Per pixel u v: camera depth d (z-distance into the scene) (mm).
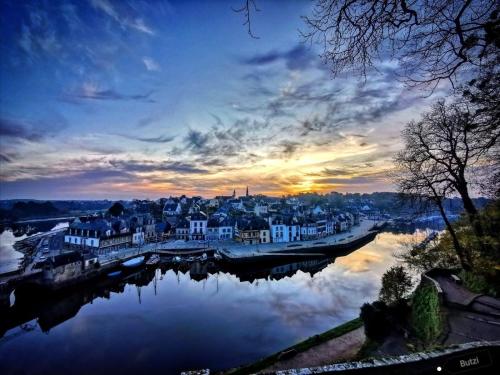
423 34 3604
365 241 74125
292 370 4461
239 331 23453
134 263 47062
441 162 16609
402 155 18469
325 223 83250
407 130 17984
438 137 16531
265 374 4438
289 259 53031
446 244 21109
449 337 10445
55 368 19141
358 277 39500
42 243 73125
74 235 61938
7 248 78250
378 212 156750
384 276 19734
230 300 31250
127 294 34719
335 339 18328
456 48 3691
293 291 33938
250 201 134250
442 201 17891
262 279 40781
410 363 4504
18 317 28531
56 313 29312
